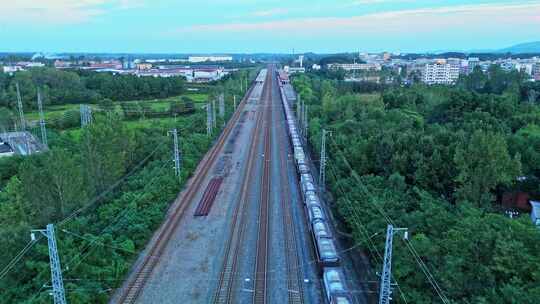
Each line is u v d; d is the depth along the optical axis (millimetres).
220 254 43344
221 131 103625
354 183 53750
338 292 32562
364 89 164250
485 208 48406
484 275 29750
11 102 129250
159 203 52719
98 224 45406
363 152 64125
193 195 59906
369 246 40406
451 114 93062
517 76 151750
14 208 46219
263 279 38875
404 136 61969
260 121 118000
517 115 89000
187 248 44500
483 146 48844
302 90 154000
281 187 63969
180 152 74000
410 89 136000
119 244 41812
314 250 43812
